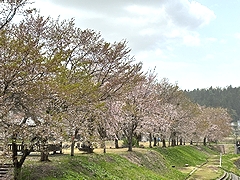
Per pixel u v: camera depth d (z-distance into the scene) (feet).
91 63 77.15
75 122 61.82
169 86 185.06
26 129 43.83
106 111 82.79
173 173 118.11
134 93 119.96
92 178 65.46
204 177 119.44
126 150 118.21
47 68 45.01
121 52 86.48
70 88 49.60
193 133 233.14
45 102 47.32
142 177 86.89
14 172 50.57
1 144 41.11
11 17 49.83
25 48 42.11
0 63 40.96
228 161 199.00
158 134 158.92
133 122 115.96
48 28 67.67
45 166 60.59
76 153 92.38
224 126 289.74
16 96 43.55
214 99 536.42
